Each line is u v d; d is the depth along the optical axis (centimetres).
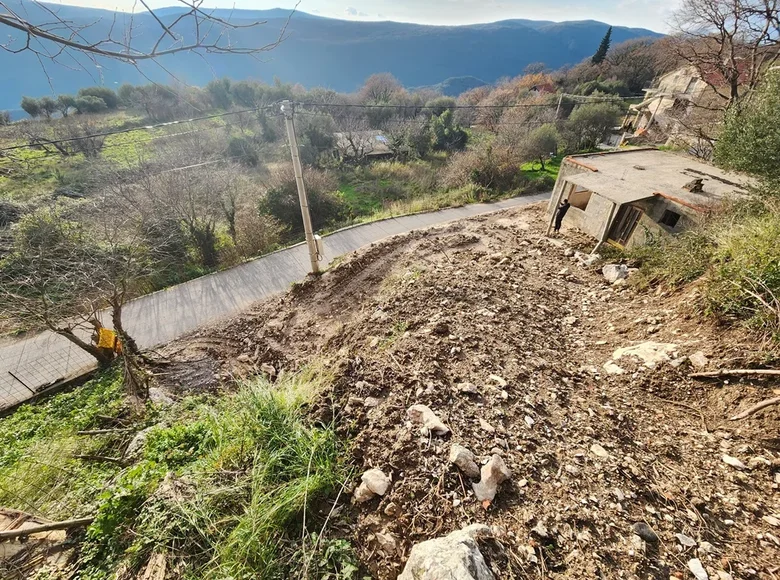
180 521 312
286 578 277
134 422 593
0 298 736
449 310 628
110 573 305
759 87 832
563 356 533
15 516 371
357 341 629
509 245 1025
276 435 370
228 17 195
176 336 873
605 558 265
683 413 405
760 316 436
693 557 268
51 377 798
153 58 194
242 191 1542
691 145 1519
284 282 1077
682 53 1550
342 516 316
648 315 593
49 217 943
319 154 2497
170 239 1128
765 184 704
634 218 923
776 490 314
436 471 325
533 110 3003
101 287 753
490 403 404
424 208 1602
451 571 225
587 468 333
